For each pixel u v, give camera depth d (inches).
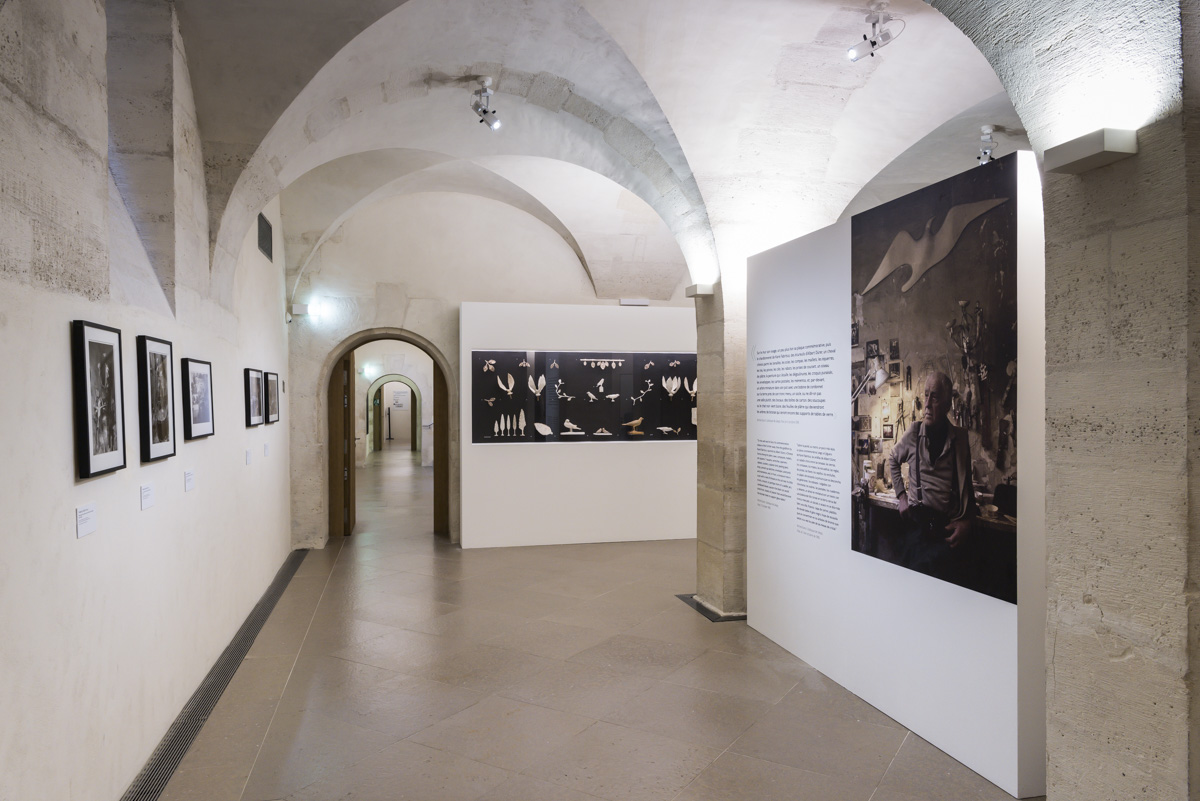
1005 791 134.9
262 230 297.7
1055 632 96.3
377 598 273.7
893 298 164.6
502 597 273.7
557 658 207.2
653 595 274.8
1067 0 87.1
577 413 380.5
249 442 260.5
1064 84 90.9
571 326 379.6
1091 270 89.3
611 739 157.1
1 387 92.0
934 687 153.2
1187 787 80.0
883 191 330.0
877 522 170.6
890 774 141.8
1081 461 91.6
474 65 224.8
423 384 868.0
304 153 227.5
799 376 202.8
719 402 247.9
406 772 143.2
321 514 373.7
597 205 374.9
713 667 199.0
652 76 210.4
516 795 134.9
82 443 114.0
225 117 192.5
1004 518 134.9
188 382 175.3
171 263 168.7
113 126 164.9
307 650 215.6
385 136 252.8
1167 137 79.4
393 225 390.3
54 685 104.7
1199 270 77.9
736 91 215.0
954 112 226.5
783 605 213.9
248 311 266.1
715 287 249.0
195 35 178.1
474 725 164.2
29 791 96.7
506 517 372.5
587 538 381.7
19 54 97.5
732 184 236.5
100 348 121.0
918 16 187.3
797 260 202.8
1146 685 84.1
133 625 138.3
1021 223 132.3
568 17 197.9
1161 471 81.6
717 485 250.2
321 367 380.2
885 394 167.6
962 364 144.6
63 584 108.4
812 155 236.2
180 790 135.7
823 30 193.8
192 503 182.4
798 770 143.5
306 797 133.9
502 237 403.2
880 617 170.2
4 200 93.3
